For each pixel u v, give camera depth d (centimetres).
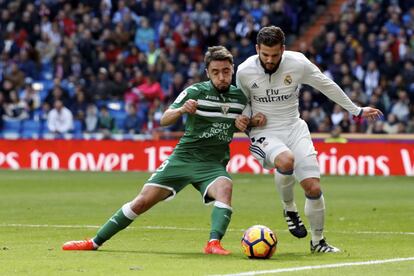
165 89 6550
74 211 3438
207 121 2188
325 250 2222
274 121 2273
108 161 5928
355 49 6306
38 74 7038
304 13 7025
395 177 5400
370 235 2662
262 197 4116
